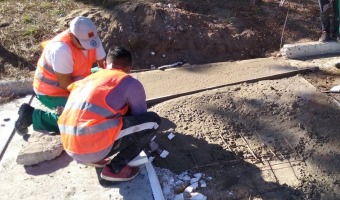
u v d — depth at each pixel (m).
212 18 6.96
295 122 4.96
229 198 4.03
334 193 4.07
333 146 4.62
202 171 4.32
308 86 5.61
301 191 4.09
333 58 6.48
